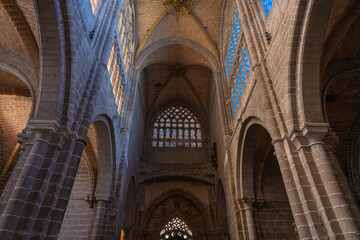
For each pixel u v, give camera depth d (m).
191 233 25.27
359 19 9.34
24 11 9.16
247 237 13.97
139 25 22.33
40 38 8.86
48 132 8.25
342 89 13.20
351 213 6.66
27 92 13.34
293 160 8.07
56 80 8.97
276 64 10.08
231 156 17.09
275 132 9.19
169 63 27.14
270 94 10.20
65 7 8.88
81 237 14.54
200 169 26.11
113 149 15.77
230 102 18.81
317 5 8.15
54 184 7.90
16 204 6.95
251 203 14.80
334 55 10.38
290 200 7.84
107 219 14.88
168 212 26.06
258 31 12.37
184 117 31.22
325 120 8.85
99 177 15.48
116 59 16.22
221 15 21.67
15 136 15.74
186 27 23.16
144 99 28.20
